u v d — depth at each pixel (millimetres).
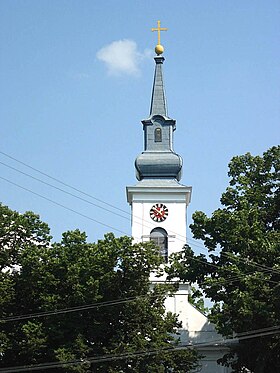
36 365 71125
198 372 84938
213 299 74188
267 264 74000
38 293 74062
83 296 71750
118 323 74125
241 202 77625
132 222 91188
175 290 76250
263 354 74125
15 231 76750
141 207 91500
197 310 87938
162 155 93750
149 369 71250
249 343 75938
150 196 91750
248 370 79625
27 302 74375
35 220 77688
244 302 70188
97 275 73875
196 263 77500
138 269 74125
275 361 75250
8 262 75500
